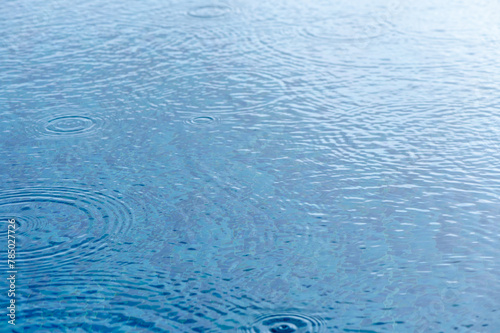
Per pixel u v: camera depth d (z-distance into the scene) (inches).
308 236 114.4
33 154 145.4
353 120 158.1
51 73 189.2
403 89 174.4
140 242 113.7
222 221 119.7
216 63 194.5
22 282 103.7
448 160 137.6
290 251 110.5
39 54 203.5
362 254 109.0
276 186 130.8
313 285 101.7
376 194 126.3
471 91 171.2
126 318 95.7
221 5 250.4
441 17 231.3
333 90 175.2
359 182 130.8
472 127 151.8
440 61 192.1
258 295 100.0
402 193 126.2
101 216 121.6
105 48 207.3
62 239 114.7
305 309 96.5
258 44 209.5
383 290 100.0
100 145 149.2
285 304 97.7
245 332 92.2
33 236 115.6
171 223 119.3
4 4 254.4
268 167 138.1
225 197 127.5
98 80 183.9
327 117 159.9
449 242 110.8
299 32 219.8
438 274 103.0
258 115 162.2
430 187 127.8
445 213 119.0
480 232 112.8
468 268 104.0
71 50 206.2
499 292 98.3
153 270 106.3
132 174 136.7
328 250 110.4
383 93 172.4
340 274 104.1
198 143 149.3
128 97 173.2
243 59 197.6
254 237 114.7
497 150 140.7
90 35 218.8
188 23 230.1
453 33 214.5
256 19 233.8
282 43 209.8
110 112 165.2
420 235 113.2
